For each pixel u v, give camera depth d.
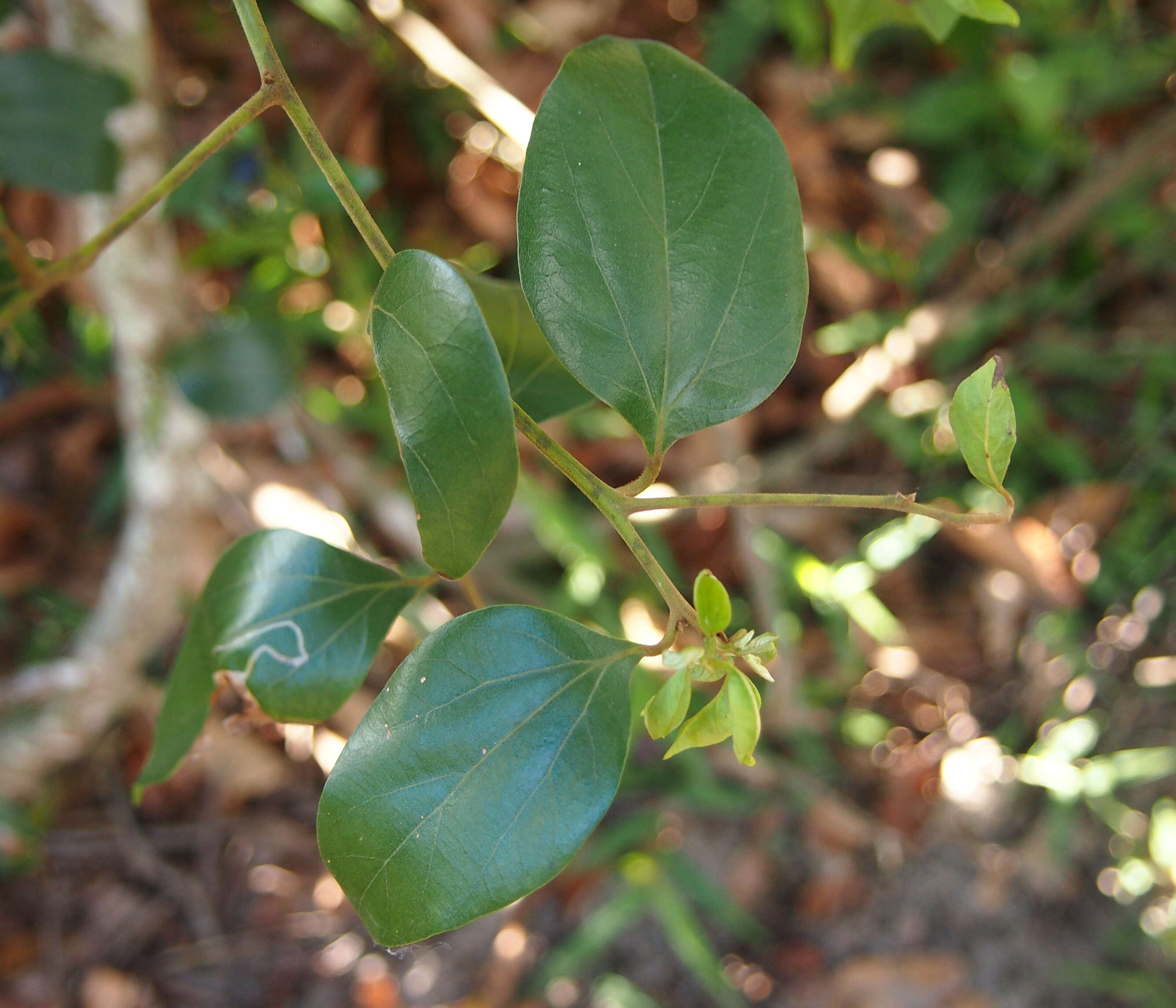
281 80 0.19
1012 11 0.24
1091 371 0.79
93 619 0.69
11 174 0.40
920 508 0.18
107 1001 0.70
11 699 0.65
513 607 0.18
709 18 0.78
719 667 0.17
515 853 0.18
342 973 0.73
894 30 0.79
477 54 0.74
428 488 0.16
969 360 0.79
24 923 0.71
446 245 0.77
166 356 0.56
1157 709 0.78
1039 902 0.76
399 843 0.18
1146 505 0.78
